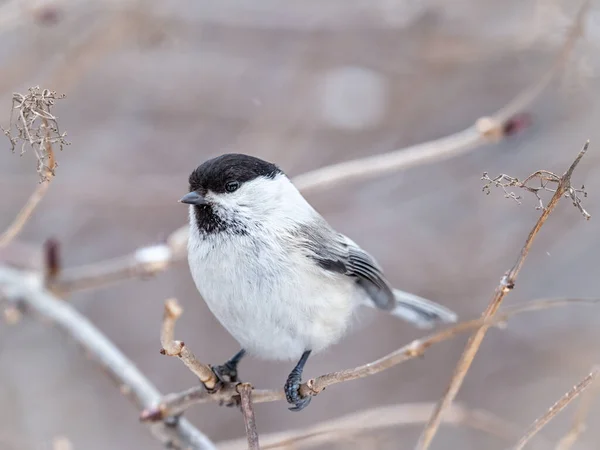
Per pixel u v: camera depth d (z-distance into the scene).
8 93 10.18
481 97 11.49
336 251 6.55
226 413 10.94
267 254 6.09
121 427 11.08
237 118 11.62
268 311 6.10
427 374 11.09
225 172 6.17
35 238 11.12
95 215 11.23
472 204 11.45
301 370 6.31
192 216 6.30
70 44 10.20
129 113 11.63
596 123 10.82
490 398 10.92
